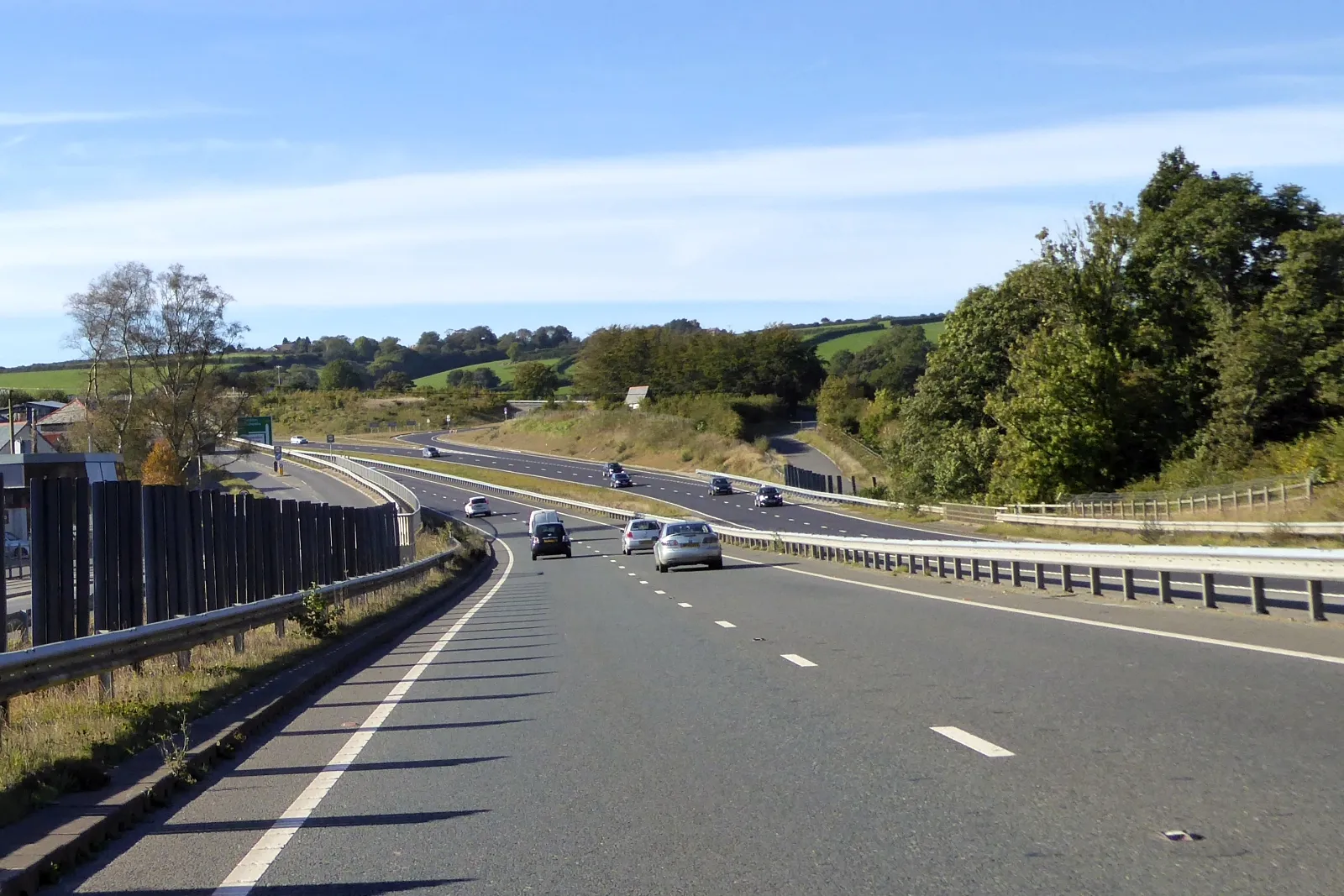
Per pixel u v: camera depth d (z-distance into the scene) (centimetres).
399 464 13400
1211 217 6612
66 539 1383
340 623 2119
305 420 19338
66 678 1137
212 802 879
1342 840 624
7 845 700
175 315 8856
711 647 1667
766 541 5084
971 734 948
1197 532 3897
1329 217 6178
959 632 1645
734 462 12325
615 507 9462
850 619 1938
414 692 1406
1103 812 702
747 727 1041
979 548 2517
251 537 2166
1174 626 1565
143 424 8794
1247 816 675
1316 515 3744
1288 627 1467
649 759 932
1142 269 6938
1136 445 6550
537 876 646
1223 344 6166
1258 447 6044
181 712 1155
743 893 596
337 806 839
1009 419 6569
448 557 4550
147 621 1622
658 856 670
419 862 684
